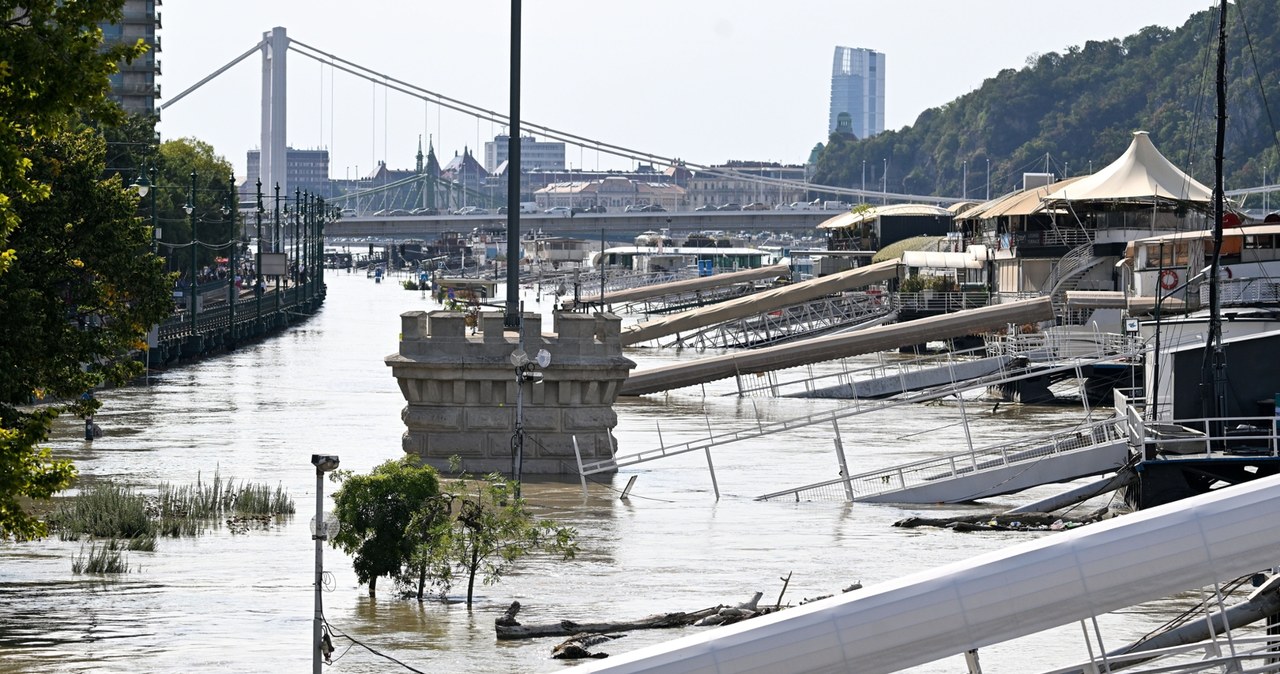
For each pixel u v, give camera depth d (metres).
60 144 67.19
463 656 52.06
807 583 63.91
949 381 148.00
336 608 59.03
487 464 91.12
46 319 62.50
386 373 177.62
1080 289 197.50
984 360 148.12
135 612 57.78
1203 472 72.12
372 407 139.00
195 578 64.00
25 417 58.88
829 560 69.06
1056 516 78.44
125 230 68.00
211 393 151.38
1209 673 39.97
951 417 132.25
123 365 64.88
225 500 81.94
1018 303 145.62
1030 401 142.00
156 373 175.12
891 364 181.75
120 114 40.66
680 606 59.59
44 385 62.69
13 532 48.09
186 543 72.12
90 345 63.25
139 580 63.50
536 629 54.97
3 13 39.53
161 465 98.06
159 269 68.69
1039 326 183.62
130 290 67.69
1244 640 36.91
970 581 31.72
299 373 177.12
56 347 62.00
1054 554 31.78
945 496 85.81
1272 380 76.56
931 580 31.91
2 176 39.59
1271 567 33.31
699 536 75.38
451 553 60.75
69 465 47.19
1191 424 77.19
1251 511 31.62
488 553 60.94
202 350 199.38
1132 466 74.69
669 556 70.06
